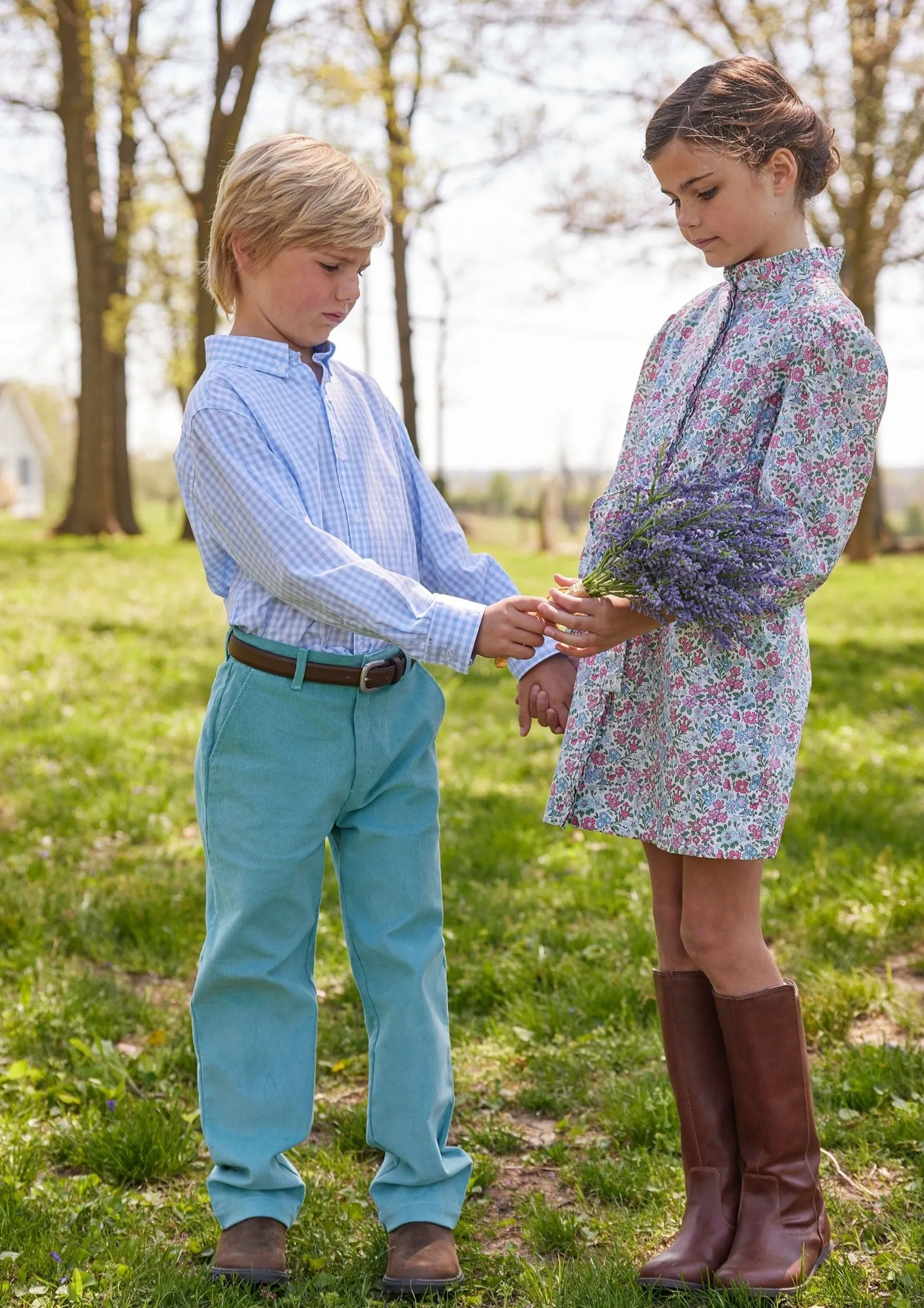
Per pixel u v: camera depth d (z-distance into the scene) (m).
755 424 2.04
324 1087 3.00
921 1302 2.05
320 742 2.16
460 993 3.46
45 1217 2.35
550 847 4.73
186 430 2.14
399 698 2.24
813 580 2.01
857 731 7.02
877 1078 2.81
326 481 2.18
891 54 15.55
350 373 2.34
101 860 4.61
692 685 2.08
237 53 14.89
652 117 2.07
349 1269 2.23
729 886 2.14
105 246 22.34
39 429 55.62
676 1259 2.15
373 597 2.05
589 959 3.64
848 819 4.95
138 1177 2.58
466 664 2.06
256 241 2.10
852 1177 2.51
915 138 15.22
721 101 1.98
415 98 19.53
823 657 10.02
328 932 3.89
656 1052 3.04
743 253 2.06
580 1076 2.99
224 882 2.20
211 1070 2.24
